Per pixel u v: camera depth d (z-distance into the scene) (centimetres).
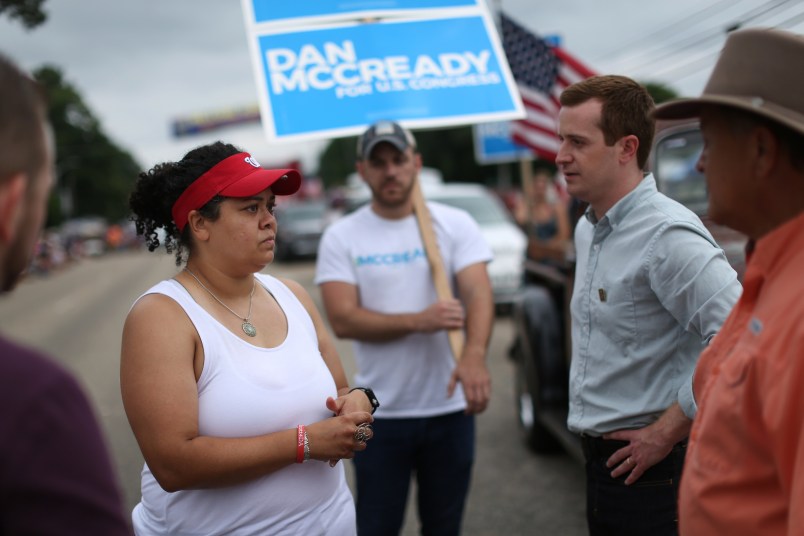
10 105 99
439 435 291
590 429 215
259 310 202
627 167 211
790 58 119
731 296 186
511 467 474
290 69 307
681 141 374
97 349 946
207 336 184
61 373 94
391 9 321
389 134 289
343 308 293
